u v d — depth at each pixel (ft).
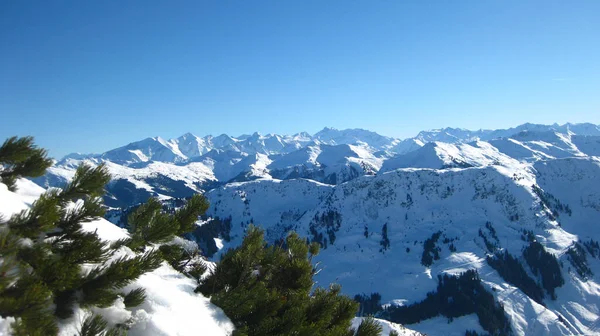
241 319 16.34
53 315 9.65
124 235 16.34
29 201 13.34
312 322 17.47
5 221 9.62
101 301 10.48
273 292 17.74
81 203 12.60
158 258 12.50
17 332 7.93
